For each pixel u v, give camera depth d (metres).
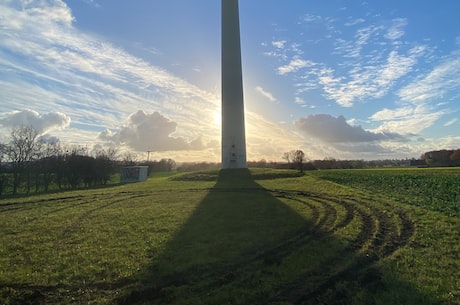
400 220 18.17
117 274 11.66
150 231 17.39
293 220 19.22
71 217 22.27
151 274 11.58
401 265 11.83
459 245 13.58
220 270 11.79
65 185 66.56
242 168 56.12
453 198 25.25
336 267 11.87
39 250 14.74
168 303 9.52
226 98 59.59
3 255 14.18
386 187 34.81
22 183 58.75
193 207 24.39
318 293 9.94
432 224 16.80
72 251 14.43
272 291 10.12
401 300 9.45
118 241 15.73
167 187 40.09
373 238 15.16
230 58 60.16
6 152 53.50
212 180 46.94
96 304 9.60
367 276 11.00
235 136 58.53
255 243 14.74
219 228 17.61
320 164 99.69
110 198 31.42
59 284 11.02
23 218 22.55
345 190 30.83
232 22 60.88
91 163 65.94
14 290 10.61
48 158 59.41
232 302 9.51
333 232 16.39
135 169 65.44
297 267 11.88
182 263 12.47
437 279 10.60
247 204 25.17
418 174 45.91
